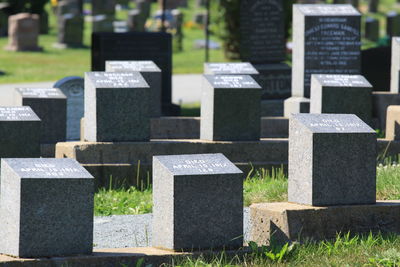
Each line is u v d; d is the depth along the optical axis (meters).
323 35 20.88
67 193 9.23
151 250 9.83
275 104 24.80
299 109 20.45
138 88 16.41
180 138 19.14
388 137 17.58
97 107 16.22
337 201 10.88
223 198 9.88
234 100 16.97
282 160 17.12
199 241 9.81
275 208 10.72
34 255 9.13
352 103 17.95
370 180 11.00
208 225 9.84
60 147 16.33
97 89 16.17
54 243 9.21
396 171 13.98
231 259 9.76
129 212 13.80
